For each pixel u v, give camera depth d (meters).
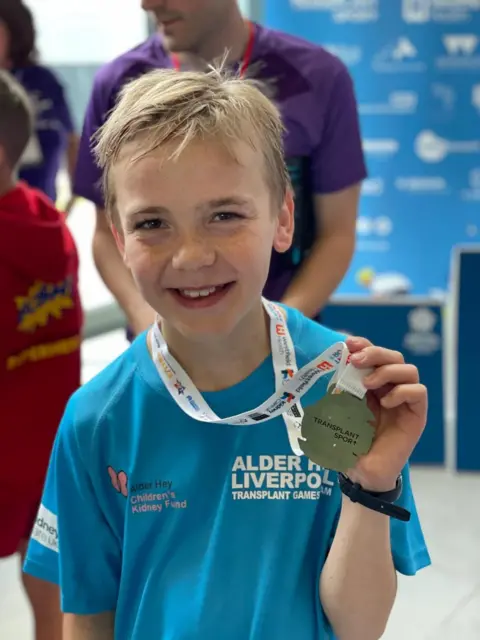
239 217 0.83
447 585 2.37
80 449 0.96
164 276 0.84
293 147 1.61
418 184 3.83
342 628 0.92
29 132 1.82
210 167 0.81
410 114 3.75
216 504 0.92
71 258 1.85
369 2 3.65
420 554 0.99
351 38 3.70
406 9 3.64
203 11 1.48
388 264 3.94
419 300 3.04
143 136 0.83
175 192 0.81
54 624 1.85
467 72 3.67
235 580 0.91
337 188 1.66
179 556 0.93
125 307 1.62
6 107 1.73
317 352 0.96
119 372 0.98
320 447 0.84
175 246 0.83
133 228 0.85
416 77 3.71
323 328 1.00
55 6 4.14
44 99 2.89
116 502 0.96
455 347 3.01
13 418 1.74
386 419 0.84
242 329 0.91
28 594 1.85
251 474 0.92
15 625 2.20
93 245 1.76
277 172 0.90
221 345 0.91
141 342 0.98
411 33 3.66
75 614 1.01
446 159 3.78
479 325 2.98
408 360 3.08
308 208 1.68
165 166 0.81
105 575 1.00
